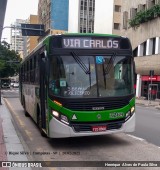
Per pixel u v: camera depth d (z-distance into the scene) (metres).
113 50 10.32
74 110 9.71
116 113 10.01
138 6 47.59
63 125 9.67
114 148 10.12
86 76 9.96
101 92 9.95
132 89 10.40
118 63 10.31
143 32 46.44
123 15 52.56
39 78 11.90
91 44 10.17
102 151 9.73
